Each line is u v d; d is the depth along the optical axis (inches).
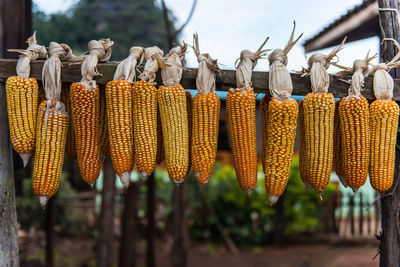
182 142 78.7
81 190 446.0
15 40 152.2
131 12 773.9
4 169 87.0
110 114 78.5
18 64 80.9
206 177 78.9
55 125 79.3
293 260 315.3
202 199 370.9
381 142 82.1
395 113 82.4
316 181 80.1
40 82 88.3
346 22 174.4
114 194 222.8
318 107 79.4
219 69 80.7
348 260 299.0
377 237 98.9
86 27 688.4
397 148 93.4
